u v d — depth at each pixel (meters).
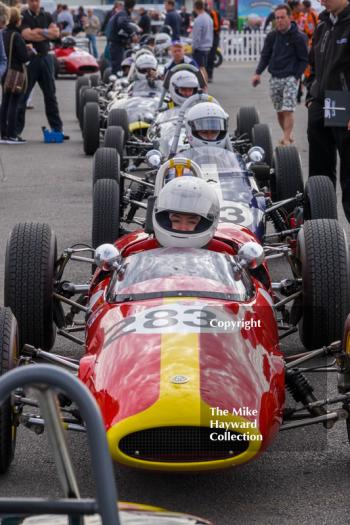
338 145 20.09
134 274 11.40
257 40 94.56
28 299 12.74
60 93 61.19
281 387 9.96
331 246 12.91
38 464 10.55
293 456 10.62
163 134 25.66
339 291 12.69
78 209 25.14
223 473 10.22
